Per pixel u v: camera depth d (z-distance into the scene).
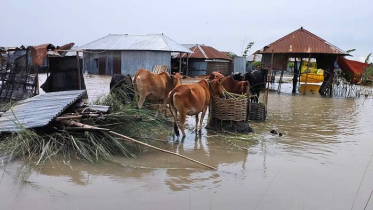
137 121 6.88
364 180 5.31
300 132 8.53
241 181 5.16
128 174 5.33
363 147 7.23
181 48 28.34
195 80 23.89
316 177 5.40
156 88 8.68
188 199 4.48
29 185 4.76
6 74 10.14
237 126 8.15
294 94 18.58
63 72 11.32
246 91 8.48
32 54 10.82
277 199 4.55
